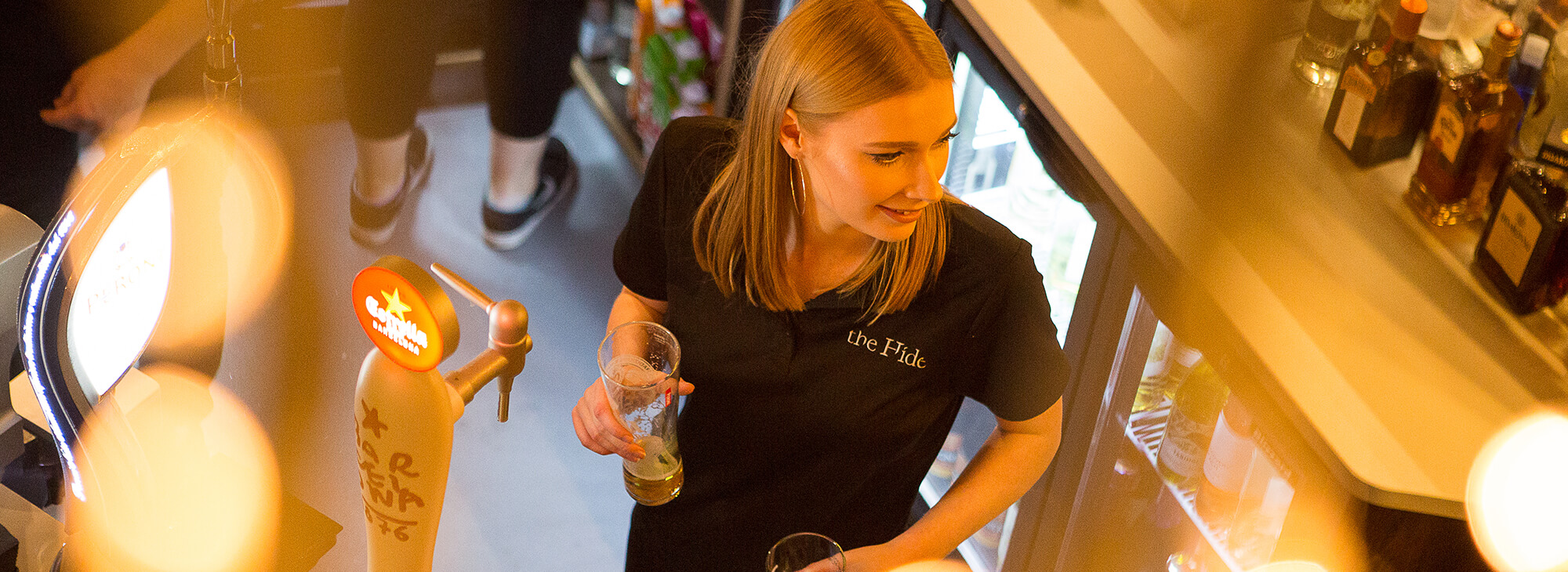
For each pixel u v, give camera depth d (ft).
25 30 7.97
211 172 3.67
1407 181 5.56
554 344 9.59
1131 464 6.66
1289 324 4.70
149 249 3.31
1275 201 5.28
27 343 3.05
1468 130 5.04
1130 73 5.95
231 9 3.92
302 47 11.03
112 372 3.31
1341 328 4.70
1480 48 5.50
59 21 8.04
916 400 4.81
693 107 10.23
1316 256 5.08
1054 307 7.55
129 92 7.72
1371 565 4.42
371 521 3.12
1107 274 5.62
